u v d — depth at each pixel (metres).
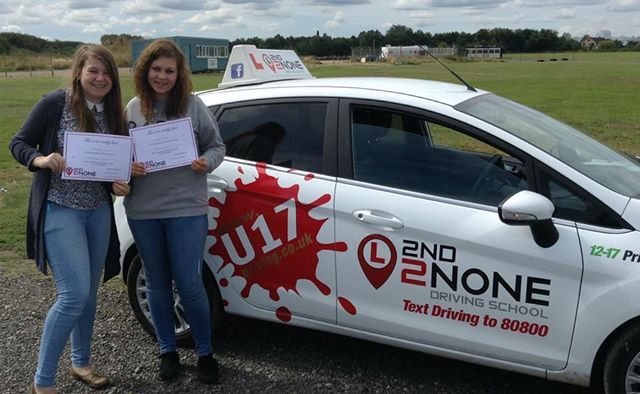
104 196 3.13
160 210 3.11
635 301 2.62
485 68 44.06
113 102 3.00
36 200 2.97
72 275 3.00
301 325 3.42
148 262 3.27
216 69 52.62
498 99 3.70
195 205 3.15
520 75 34.06
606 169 3.09
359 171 3.22
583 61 62.62
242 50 4.03
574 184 2.83
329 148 3.30
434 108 3.16
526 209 2.67
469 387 3.33
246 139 3.55
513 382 3.38
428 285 3.02
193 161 3.06
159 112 3.11
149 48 3.02
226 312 3.65
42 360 3.09
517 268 2.83
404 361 3.62
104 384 3.38
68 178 2.90
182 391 3.33
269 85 3.73
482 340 2.97
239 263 3.49
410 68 39.72
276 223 3.34
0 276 5.12
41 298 4.64
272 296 3.44
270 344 3.83
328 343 3.84
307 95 3.46
